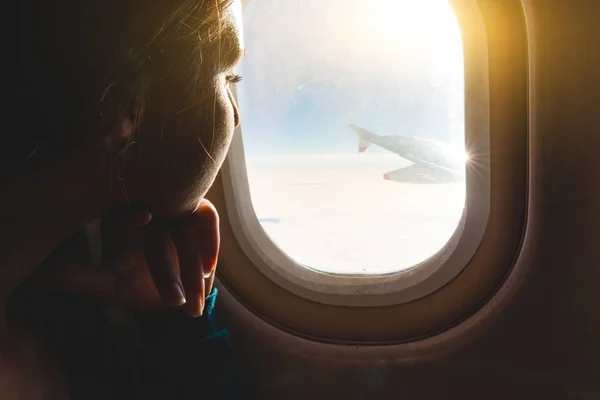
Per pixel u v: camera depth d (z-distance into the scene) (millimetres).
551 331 878
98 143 494
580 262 855
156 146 529
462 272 904
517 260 883
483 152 873
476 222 888
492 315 898
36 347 662
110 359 764
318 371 945
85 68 462
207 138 559
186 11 485
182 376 783
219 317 950
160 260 637
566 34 828
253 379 951
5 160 490
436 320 927
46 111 472
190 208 624
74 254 712
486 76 854
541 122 842
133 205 574
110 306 758
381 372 936
